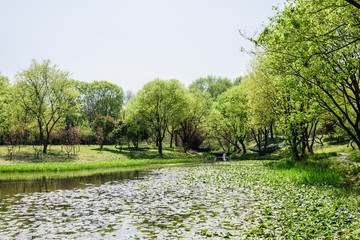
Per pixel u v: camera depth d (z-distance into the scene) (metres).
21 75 50.06
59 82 52.50
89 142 70.00
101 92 93.56
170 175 26.30
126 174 27.83
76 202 13.68
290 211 11.17
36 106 50.59
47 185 20.02
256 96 35.66
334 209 10.60
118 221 10.16
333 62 17.05
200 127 72.31
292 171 22.64
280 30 14.45
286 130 24.61
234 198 14.31
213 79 103.19
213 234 8.49
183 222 9.91
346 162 25.69
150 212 11.47
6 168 31.67
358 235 7.41
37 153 48.62
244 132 59.09
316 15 13.66
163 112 61.16
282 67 19.06
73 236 8.48
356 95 18.88
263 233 8.44
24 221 10.21
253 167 31.36
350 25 13.30
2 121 50.94
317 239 7.66
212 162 47.03
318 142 51.91
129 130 60.06
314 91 18.56
